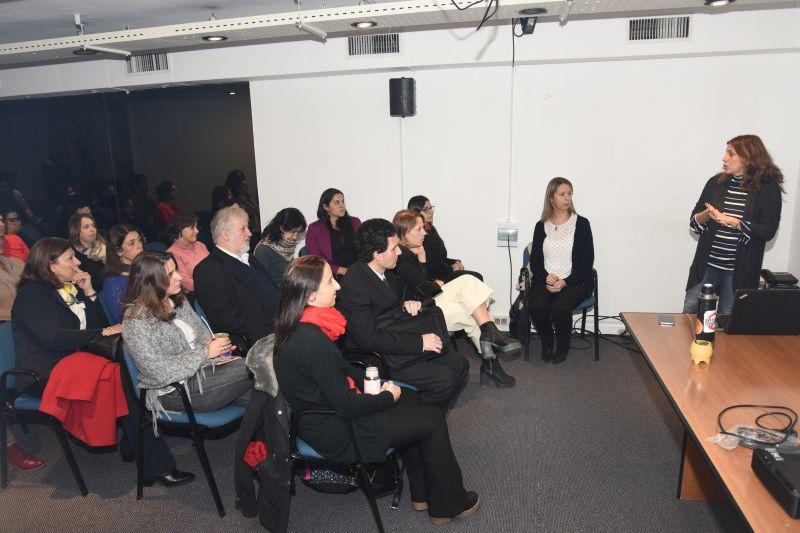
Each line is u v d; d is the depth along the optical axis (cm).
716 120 409
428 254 415
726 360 225
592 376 377
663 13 386
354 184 475
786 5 368
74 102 512
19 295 268
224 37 337
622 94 418
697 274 355
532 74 428
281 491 211
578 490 255
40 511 253
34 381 269
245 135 486
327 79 461
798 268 400
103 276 333
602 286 450
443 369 270
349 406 203
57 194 535
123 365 249
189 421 241
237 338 296
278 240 393
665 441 295
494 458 282
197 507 253
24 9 354
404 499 255
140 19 393
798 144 402
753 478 150
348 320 263
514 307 425
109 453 302
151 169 511
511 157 444
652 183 427
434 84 444
